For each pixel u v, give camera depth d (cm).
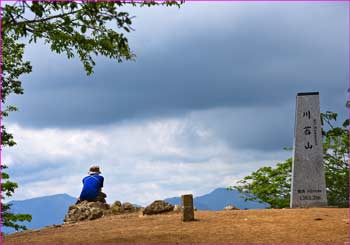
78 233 1199
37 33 1256
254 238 1057
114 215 1622
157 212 1511
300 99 1742
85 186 1767
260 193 2417
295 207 1694
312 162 1703
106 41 1262
